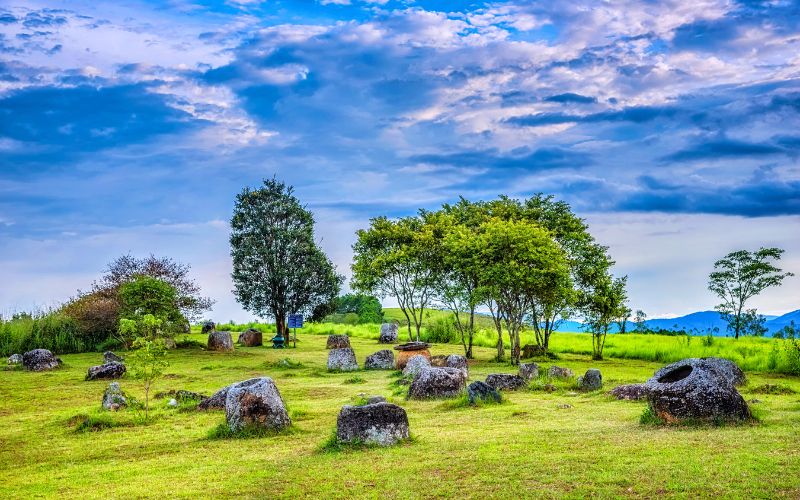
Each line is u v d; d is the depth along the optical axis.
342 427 15.52
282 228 60.59
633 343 54.94
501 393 24.55
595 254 48.62
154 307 47.41
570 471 11.80
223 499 11.65
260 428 18.08
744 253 84.25
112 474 14.18
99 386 31.56
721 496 10.00
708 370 16.11
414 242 49.78
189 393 25.84
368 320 99.38
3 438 19.36
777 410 18.00
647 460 12.17
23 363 38.88
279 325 60.56
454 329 62.31
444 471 12.45
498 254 42.69
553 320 49.03
